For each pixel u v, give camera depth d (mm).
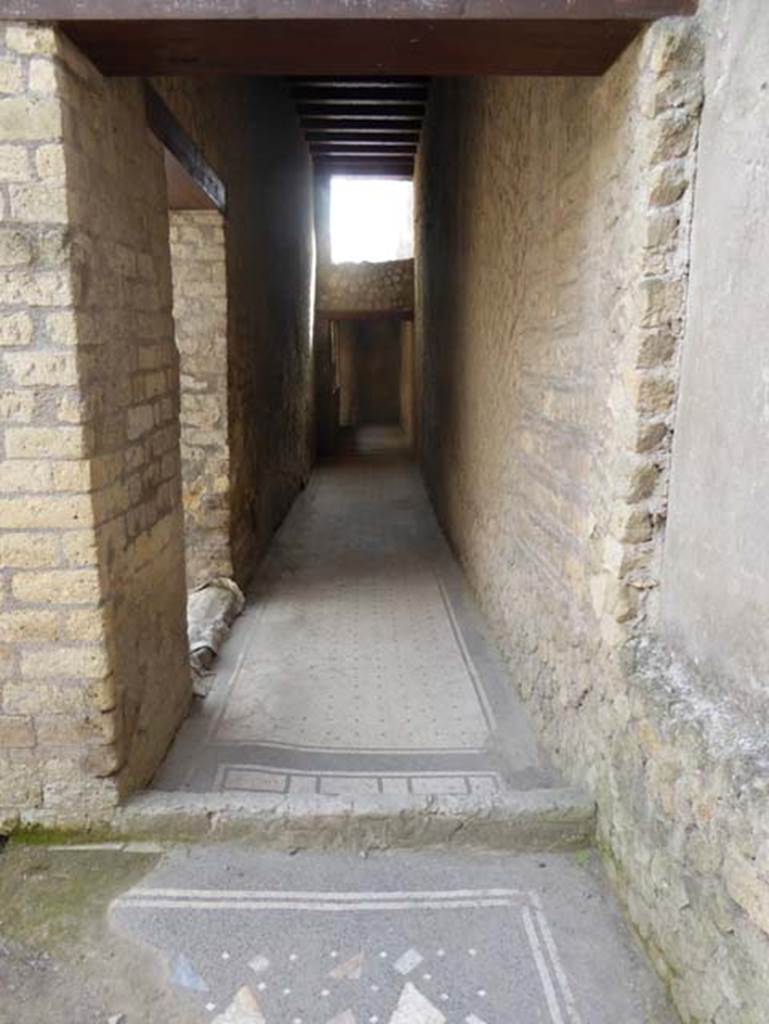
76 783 2184
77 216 1916
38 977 1748
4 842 2197
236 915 1944
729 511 1587
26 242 1867
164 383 2697
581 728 2324
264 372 5691
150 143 2551
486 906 1988
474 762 2760
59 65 1814
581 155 2287
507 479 3525
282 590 4863
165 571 2734
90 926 1901
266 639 3994
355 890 2041
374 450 11852
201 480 4355
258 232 5387
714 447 1652
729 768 1446
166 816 2197
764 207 1447
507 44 1864
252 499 5164
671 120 1732
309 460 9328
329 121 8109
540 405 2848
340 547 5992
